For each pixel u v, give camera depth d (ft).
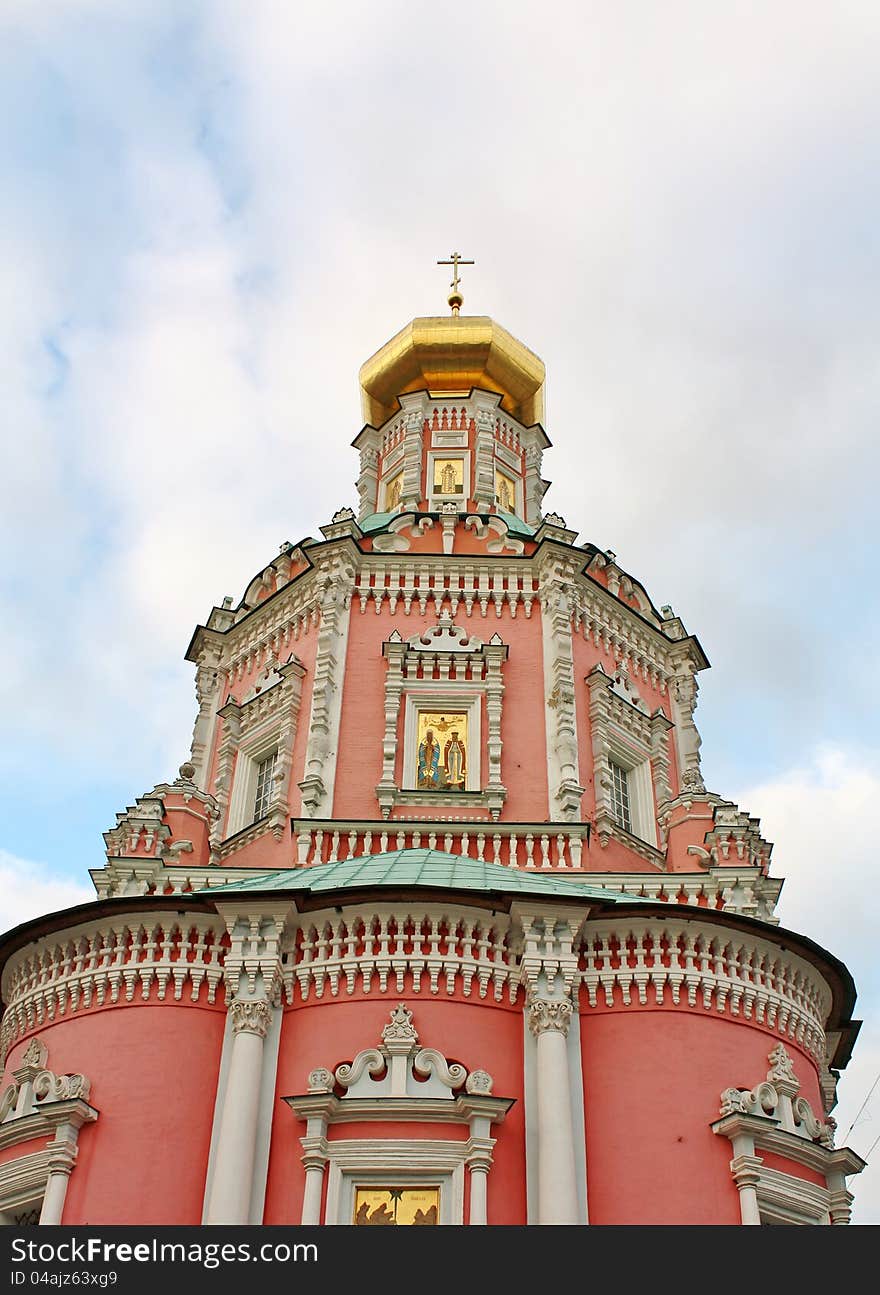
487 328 123.65
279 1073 61.62
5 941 68.90
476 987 63.36
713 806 86.94
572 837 83.87
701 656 108.68
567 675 93.20
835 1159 64.64
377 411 127.75
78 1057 63.62
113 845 81.15
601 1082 62.59
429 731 92.53
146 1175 59.16
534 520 119.24
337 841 84.02
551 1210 56.75
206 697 102.94
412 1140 58.29
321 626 95.50
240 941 64.23
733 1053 64.49
